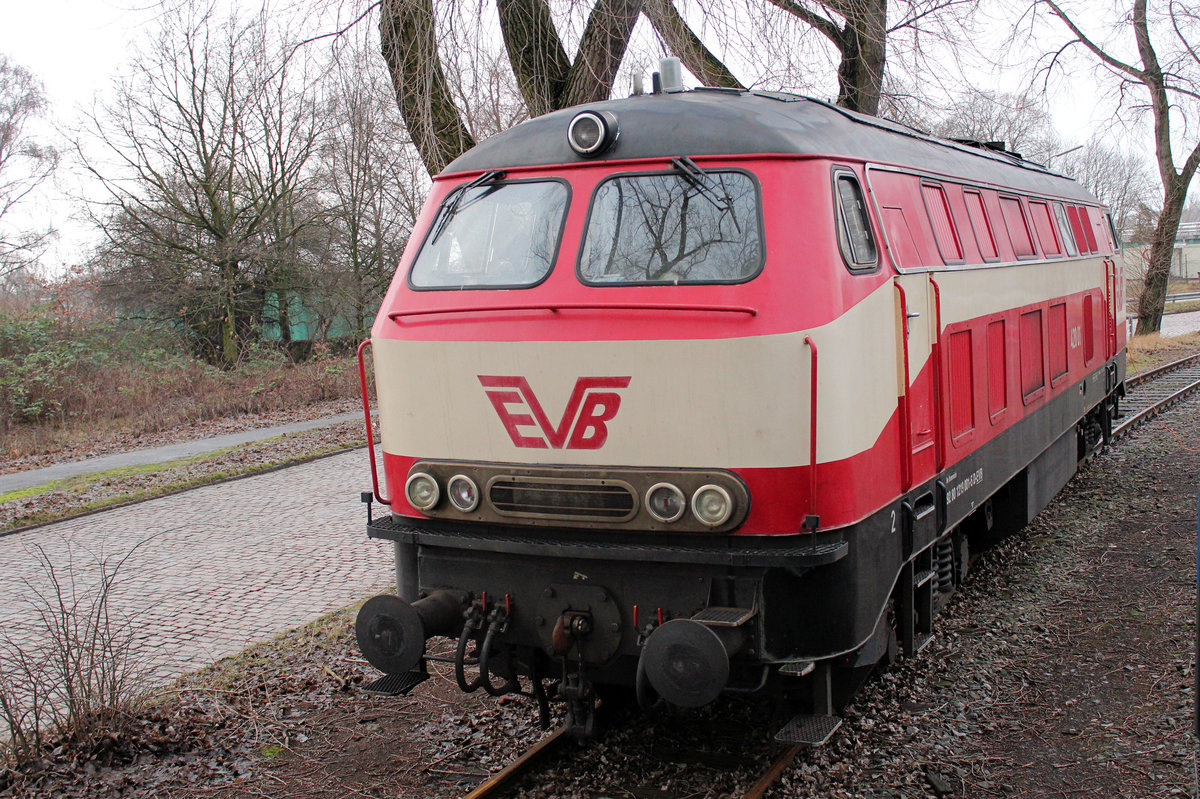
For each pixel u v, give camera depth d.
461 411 4.79
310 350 32.56
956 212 6.46
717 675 4.12
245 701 6.00
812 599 4.43
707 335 4.32
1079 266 10.16
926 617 5.91
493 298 4.79
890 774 4.87
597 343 4.48
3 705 5.32
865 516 4.63
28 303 28.06
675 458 4.41
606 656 4.67
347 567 9.54
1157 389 18.81
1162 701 5.55
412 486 4.90
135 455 17.19
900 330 5.07
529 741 5.27
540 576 4.78
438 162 9.34
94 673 5.75
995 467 6.93
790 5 10.27
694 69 9.63
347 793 4.84
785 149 4.59
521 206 4.98
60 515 12.34
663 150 4.75
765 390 4.28
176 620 7.97
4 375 21.67
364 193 30.89
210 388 24.12
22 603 8.61
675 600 4.54
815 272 4.40
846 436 4.45
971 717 5.53
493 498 4.72
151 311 29.31
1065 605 7.34
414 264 5.11
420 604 4.76
